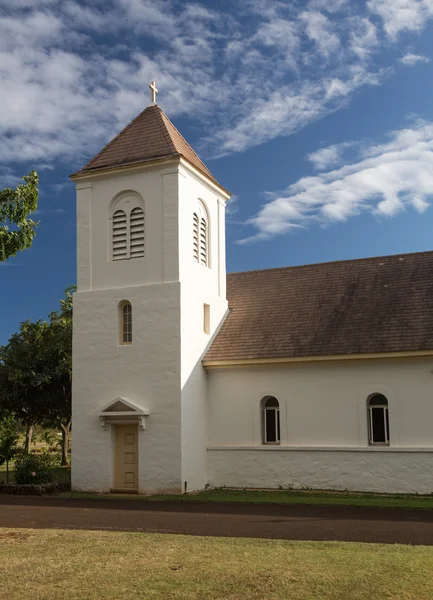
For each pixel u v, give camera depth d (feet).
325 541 44.29
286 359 80.53
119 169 83.71
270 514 58.39
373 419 77.71
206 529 50.16
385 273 90.58
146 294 80.64
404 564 36.65
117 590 32.78
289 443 80.02
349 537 46.50
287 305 90.74
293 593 32.01
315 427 79.10
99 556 39.60
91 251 84.89
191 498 71.67
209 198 90.33
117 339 81.56
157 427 77.97
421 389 75.05
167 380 78.33
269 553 39.93
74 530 49.52
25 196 73.41
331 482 77.05
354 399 77.82
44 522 54.19
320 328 83.82
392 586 32.81
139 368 79.77
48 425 129.39
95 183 85.87
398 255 93.56
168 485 76.64
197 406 81.66
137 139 86.63
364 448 75.97
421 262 90.27
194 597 31.65
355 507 63.00
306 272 96.89
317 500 68.18
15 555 40.24
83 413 81.87
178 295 79.10
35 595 32.17
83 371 82.58
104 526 51.93
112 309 82.33
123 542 43.80
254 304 93.25
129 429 80.18
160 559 38.65
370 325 81.35
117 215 84.53
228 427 83.20
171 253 80.48
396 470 74.38
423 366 75.36
